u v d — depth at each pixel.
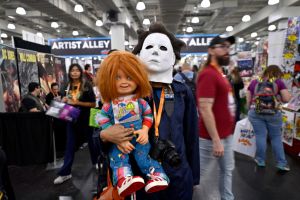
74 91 2.83
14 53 3.93
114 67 0.85
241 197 2.38
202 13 11.48
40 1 6.84
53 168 3.24
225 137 1.70
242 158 3.41
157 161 0.92
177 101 1.04
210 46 1.64
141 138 0.86
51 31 14.27
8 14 9.52
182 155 1.01
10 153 3.21
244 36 16.67
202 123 1.76
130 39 15.59
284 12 8.38
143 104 0.92
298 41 3.43
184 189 1.01
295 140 3.40
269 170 3.00
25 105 3.47
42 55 4.93
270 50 4.46
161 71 1.02
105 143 0.92
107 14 8.51
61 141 3.84
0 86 3.49
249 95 3.05
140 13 10.72
